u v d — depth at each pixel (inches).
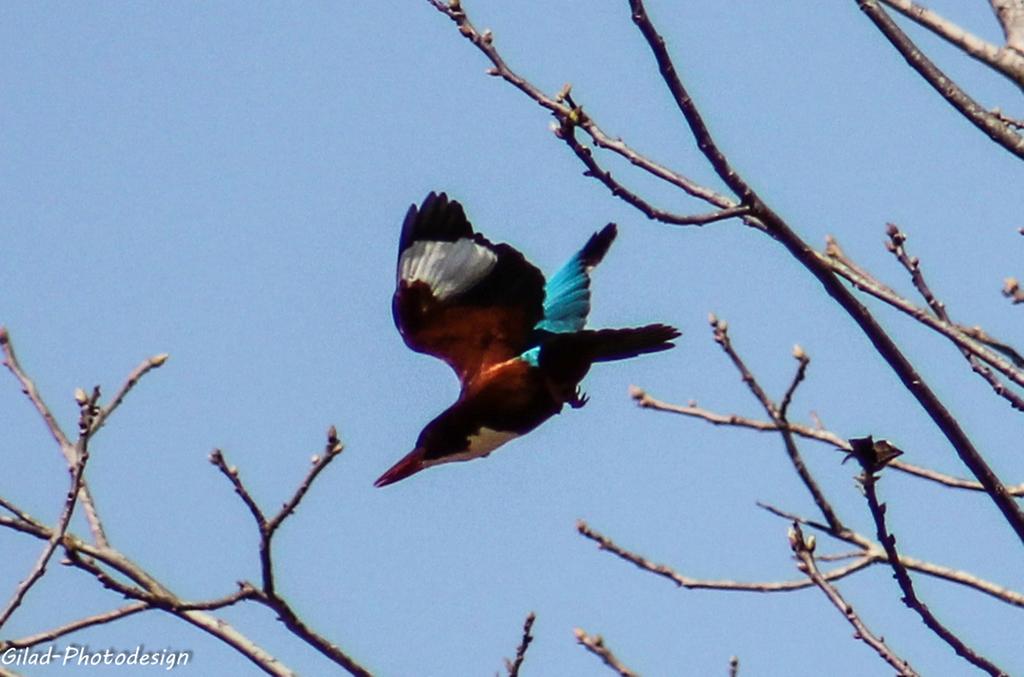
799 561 435.2
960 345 424.2
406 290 431.2
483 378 406.9
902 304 425.4
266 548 394.3
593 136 421.1
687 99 416.5
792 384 421.4
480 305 430.0
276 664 426.3
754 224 429.1
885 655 417.4
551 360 401.1
